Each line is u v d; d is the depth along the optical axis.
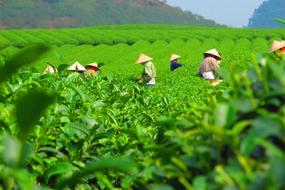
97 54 65.62
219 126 2.11
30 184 2.27
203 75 19.33
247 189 1.82
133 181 2.77
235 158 2.02
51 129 4.09
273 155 1.77
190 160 2.17
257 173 1.83
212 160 2.17
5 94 4.26
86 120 4.48
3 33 82.75
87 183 4.16
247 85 2.17
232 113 2.12
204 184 1.93
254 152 1.97
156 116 7.41
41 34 83.62
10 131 3.37
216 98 3.06
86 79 8.44
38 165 3.59
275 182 1.72
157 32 84.75
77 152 4.13
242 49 52.78
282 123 1.90
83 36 81.69
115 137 4.65
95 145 4.39
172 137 2.56
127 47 74.12
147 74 19.98
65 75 6.97
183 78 20.69
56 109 4.31
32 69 6.19
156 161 2.42
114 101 6.44
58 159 3.96
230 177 1.91
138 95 8.38
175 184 2.33
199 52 57.81
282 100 2.16
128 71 30.14
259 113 2.17
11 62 2.56
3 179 2.57
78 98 5.10
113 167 2.51
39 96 2.45
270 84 2.17
